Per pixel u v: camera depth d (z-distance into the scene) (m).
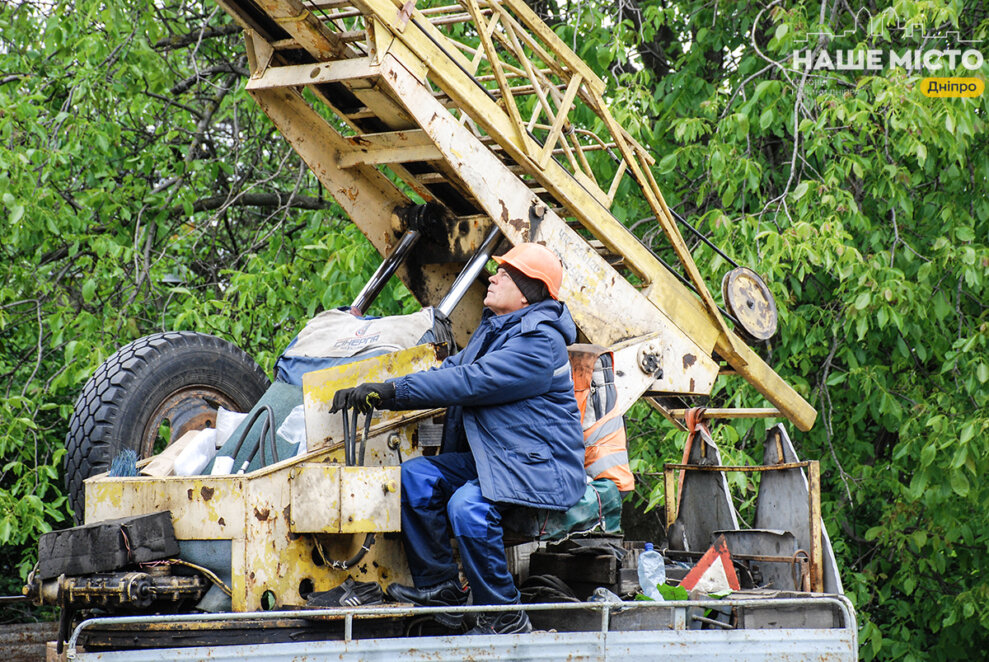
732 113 30.00
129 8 32.12
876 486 31.62
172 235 34.44
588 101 18.19
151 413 17.61
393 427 15.18
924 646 35.44
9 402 29.09
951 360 28.41
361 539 14.35
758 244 26.66
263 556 13.55
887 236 29.92
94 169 32.03
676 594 15.19
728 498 21.09
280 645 12.70
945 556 32.75
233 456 15.09
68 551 13.21
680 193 32.62
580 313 17.69
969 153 30.72
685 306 19.31
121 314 30.08
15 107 29.27
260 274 30.30
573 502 14.55
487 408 14.39
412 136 17.56
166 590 12.99
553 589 15.82
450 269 20.12
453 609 13.23
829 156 31.45
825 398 31.53
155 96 34.34
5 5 34.16
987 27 30.25
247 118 36.75
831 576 17.92
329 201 36.22
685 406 24.11
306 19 15.47
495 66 16.38
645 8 32.97
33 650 20.45
